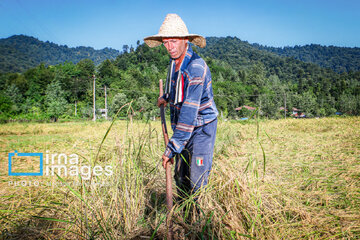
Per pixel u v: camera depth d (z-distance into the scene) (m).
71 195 2.42
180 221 1.83
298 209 2.15
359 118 14.20
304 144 6.08
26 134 12.67
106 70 85.56
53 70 70.56
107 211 2.05
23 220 2.06
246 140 7.31
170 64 2.20
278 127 11.62
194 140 2.17
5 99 38.06
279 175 3.34
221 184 2.31
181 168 2.32
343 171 3.40
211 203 2.09
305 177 3.22
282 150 5.36
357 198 2.46
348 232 1.85
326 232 1.87
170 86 2.16
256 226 1.88
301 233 1.86
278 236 1.80
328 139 6.78
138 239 1.80
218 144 5.71
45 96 54.78
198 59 2.06
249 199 2.10
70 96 60.22
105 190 2.32
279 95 77.25
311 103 81.19
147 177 2.56
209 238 1.76
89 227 1.85
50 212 2.17
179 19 2.04
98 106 49.50
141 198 2.18
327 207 2.29
